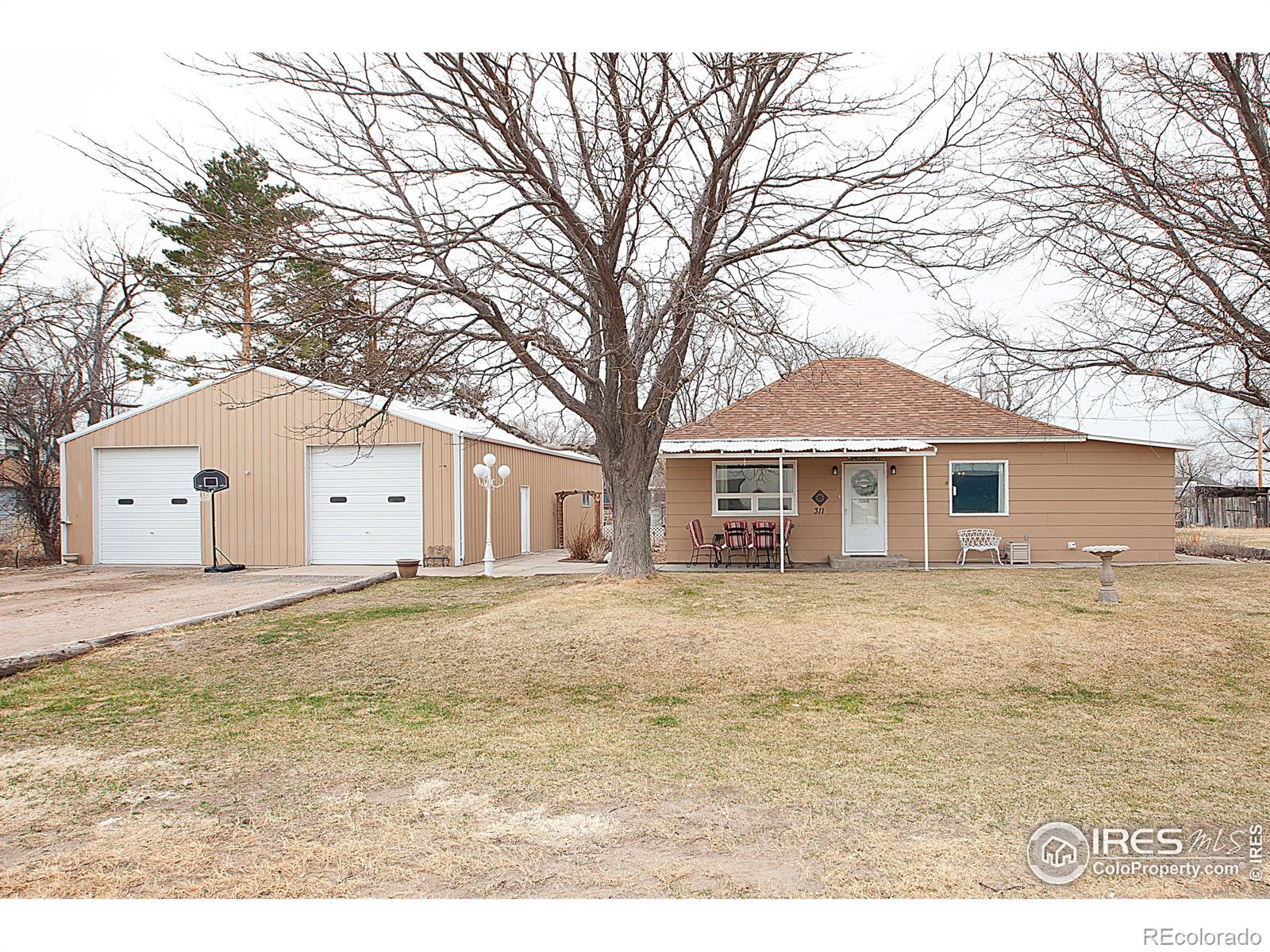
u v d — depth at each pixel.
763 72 12.05
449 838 4.77
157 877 4.32
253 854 4.59
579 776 5.84
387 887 4.18
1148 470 18.48
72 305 24.42
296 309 11.48
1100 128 10.36
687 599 12.67
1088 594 12.70
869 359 22.16
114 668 9.39
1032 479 18.64
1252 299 10.52
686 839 4.71
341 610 12.84
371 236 11.19
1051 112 10.67
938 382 21.03
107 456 21.83
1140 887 4.13
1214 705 7.60
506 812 5.16
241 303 12.80
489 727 7.18
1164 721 7.12
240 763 6.21
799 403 20.48
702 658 9.41
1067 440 18.45
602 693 8.34
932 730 6.92
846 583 14.50
